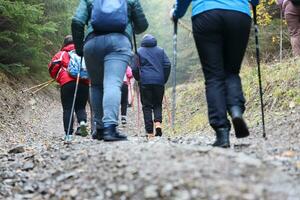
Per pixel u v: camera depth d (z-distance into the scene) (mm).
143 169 5570
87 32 8773
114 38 8539
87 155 7020
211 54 7270
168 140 9961
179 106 20875
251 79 14930
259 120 11461
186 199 4738
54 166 7188
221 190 4758
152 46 13164
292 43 14172
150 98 13070
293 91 11969
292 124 9836
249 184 4863
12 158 8391
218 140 7184
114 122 8461
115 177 5660
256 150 7184
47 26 22500
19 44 21641
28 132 15922
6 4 18078
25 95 22312
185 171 5246
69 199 5707
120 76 8523
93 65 8812
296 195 4637
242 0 7395
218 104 7164
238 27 7234
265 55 22000
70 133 12430
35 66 25438
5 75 22000
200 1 7344
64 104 12461
